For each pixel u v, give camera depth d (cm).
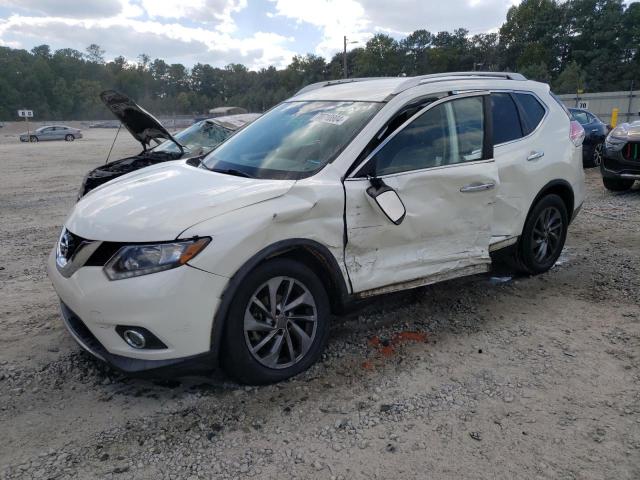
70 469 266
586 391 331
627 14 9194
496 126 462
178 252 292
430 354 378
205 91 14588
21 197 1134
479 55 10619
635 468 265
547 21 9881
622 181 958
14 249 668
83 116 12356
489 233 427
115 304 290
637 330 412
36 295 496
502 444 283
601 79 8850
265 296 328
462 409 314
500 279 522
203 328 299
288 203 325
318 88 496
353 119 383
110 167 686
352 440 287
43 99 12006
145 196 339
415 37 11100
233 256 302
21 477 260
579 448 280
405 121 383
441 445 283
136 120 696
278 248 320
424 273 391
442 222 393
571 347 387
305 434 292
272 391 332
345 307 362
